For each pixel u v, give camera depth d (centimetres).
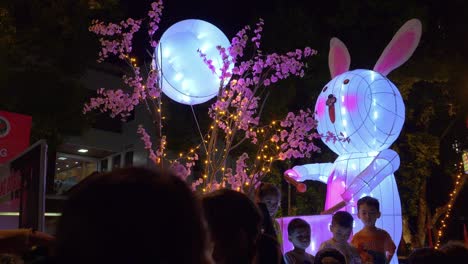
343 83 771
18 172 355
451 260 271
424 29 1373
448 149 1755
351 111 746
